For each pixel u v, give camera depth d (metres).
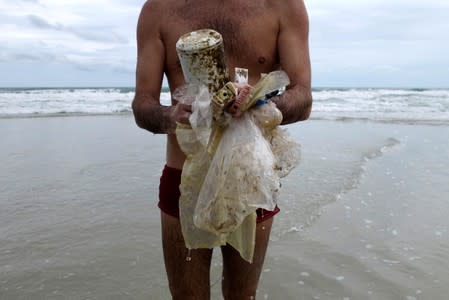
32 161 7.33
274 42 1.91
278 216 4.75
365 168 6.71
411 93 28.39
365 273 3.65
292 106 1.68
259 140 1.57
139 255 3.97
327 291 3.41
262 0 1.92
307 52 1.91
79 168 6.85
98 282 3.54
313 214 4.80
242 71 1.69
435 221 4.66
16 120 14.30
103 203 5.25
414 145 8.90
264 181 1.54
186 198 1.72
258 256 2.05
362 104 21.59
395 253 3.97
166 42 1.94
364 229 4.46
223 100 1.50
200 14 1.91
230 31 1.88
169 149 2.03
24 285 3.49
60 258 3.92
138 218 4.79
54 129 11.66
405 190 5.67
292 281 3.54
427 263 3.79
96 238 4.31
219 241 1.75
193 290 2.09
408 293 3.36
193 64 1.51
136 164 7.12
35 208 5.08
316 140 9.44
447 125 12.75
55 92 27.28
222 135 1.59
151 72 1.94
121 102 22.77
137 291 3.43
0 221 4.69
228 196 1.54
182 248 2.04
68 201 5.32
